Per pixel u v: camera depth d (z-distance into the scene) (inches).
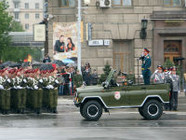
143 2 2598.4
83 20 2581.2
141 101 1317.7
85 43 2581.2
